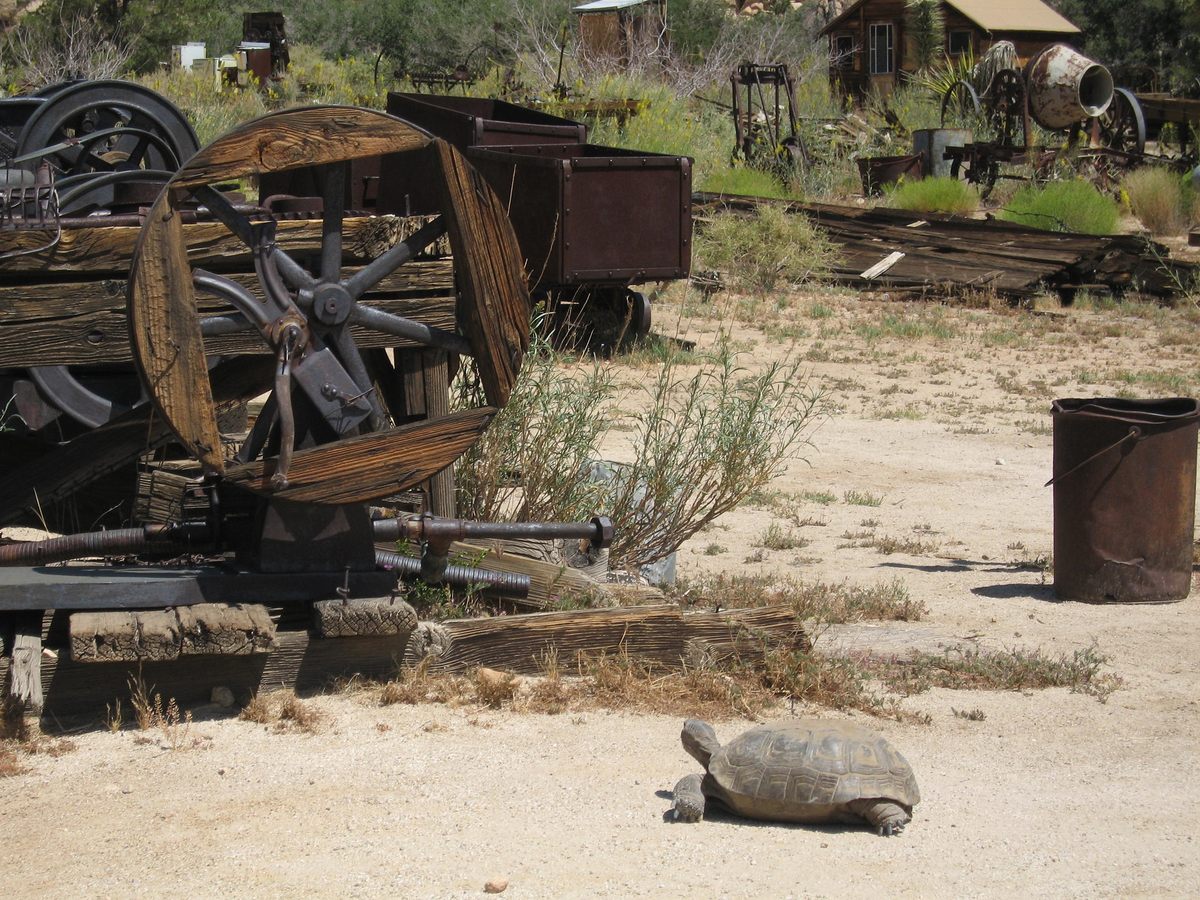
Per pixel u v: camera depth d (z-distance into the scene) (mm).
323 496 5336
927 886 4035
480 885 3988
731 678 6043
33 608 5207
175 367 5027
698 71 39781
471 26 43406
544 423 7609
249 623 5160
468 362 7695
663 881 4023
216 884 3996
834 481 11336
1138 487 7723
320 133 5121
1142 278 22219
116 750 5031
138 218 6055
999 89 32969
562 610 6348
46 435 6785
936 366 16500
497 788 4766
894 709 5852
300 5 46594
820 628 7086
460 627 5824
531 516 7461
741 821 4539
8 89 24172
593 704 5672
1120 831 4605
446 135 16297
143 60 31828
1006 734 5652
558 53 38812
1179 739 5625
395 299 6375
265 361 6508
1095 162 30297
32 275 5902
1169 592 7852
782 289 21125
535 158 14570
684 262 14930
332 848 4254
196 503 6324
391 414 6859
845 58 47375
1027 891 4039
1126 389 15508
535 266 14797
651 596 6828
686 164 14742
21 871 4090
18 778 4773
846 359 16641
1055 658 6703
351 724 5312
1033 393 15219
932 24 44156
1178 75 49594
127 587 5297
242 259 6078
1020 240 22422
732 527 9633
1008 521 10094
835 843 4359
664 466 7770
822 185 29688
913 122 35969
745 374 15211
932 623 7344
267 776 4824
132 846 4262
